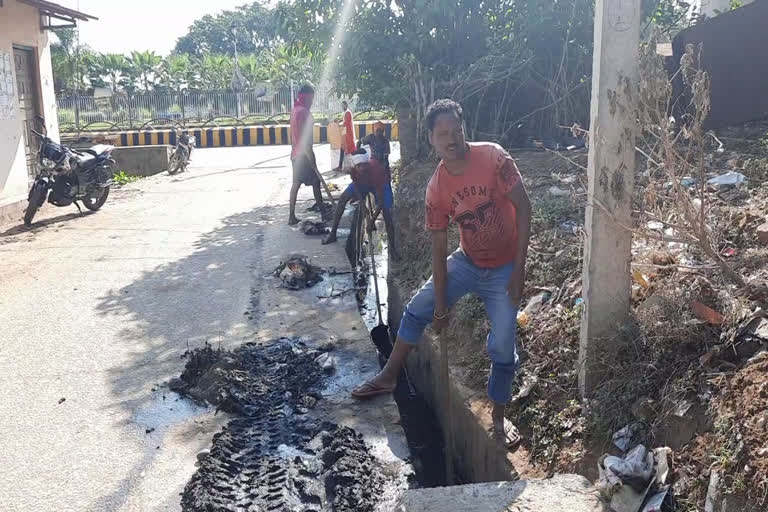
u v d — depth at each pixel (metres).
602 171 3.47
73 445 3.89
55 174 9.76
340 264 7.38
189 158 17.16
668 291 3.67
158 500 3.39
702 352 3.30
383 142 7.46
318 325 5.70
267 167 16.58
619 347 3.56
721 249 4.07
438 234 3.52
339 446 3.85
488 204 3.35
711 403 2.97
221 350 4.98
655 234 3.81
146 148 17.16
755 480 2.52
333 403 4.39
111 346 5.28
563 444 3.48
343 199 8.12
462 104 9.30
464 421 4.11
